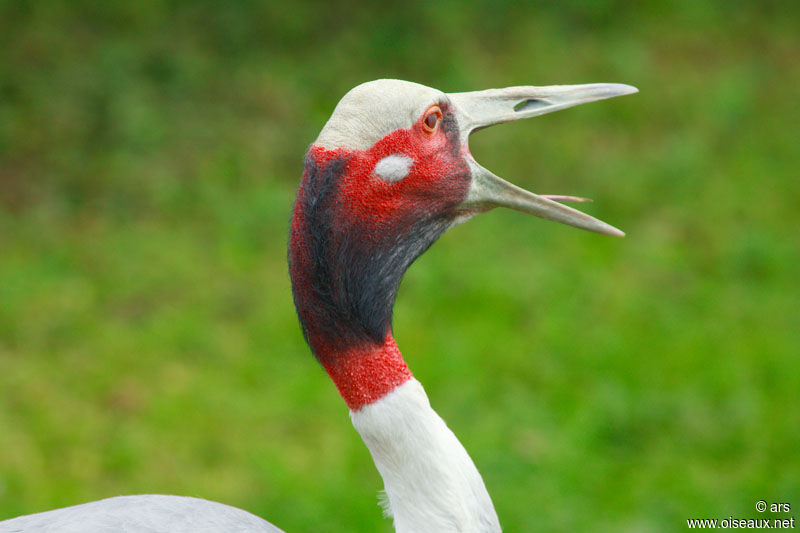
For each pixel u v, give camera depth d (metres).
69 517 5.18
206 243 12.13
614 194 13.27
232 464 8.93
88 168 13.22
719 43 17.22
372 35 16.28
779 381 9.88
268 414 9.52
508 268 11.78
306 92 15.04
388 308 4.50
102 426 9.30
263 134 14.14
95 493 8.54
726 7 18.22
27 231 12.13
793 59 16.88
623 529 7.95
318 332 4.43
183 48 15.52
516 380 9.95
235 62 15.54
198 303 11.09
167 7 16.42
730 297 11.35
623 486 8.59
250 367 10.16
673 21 17.73
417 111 4.48
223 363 10.23
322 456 8.98
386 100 4.43
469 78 15.18
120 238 12.12
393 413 4.41
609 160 14.08
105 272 11.52
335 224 4.32
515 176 13.66
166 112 14.30
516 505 8.24
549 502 8.30
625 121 15.06
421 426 4.41
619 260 12.02
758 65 16.59
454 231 12.53
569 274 11.67
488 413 9.46
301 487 8.55
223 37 16.02
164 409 9.51
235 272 11.64
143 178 13.09
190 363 10.22
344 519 8.21
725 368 10.02
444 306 11.14
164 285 11.36
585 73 15.92
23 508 8.27
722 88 15.64
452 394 9.63
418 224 4.61
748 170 13.92
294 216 4.38
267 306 11.05
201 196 12.88
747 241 12.12
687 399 9.54
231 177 13.30
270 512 8.27
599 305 11.15
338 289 4.35
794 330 10.73
